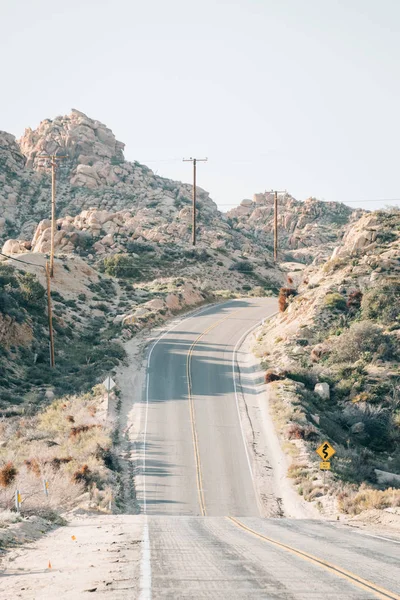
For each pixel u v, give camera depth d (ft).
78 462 148.66
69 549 57.52
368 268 288.51
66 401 207.51
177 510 131.34
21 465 142.51
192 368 243.19
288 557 48.16
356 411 201.05
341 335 242.37
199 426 186.19
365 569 42.19
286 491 142.41
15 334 255.29
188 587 36.32
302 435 175.32
